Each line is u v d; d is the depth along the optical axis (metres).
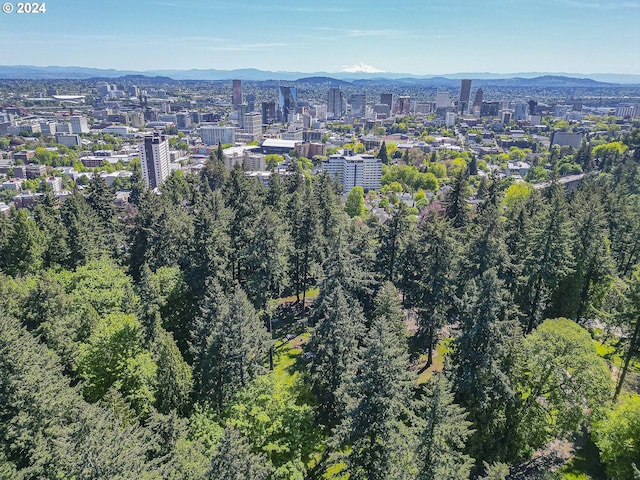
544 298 46.66
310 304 60.97
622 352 39.78
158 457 24.80
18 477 24.62
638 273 38.03
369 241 55.03
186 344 48.56
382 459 25.20
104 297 44.72
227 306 38.22
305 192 78.31
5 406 26.58
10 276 50.78
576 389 33.56
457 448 33.06
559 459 35.53
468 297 36.19
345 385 29.58
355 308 40.56
